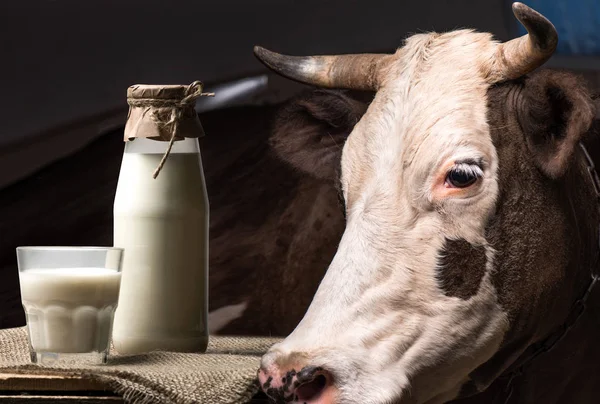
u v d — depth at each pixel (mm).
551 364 2387
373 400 1819
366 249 1949
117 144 3945
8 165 4156
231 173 3707
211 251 3494
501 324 2012
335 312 1901
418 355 1925
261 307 3363
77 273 1700
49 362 1709
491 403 2393
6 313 3646
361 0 4207
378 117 2066
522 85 2051
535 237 2029
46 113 4203
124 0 4215
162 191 1882
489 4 4129
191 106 1874
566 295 2170
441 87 2043
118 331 1895
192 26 4234
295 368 1769
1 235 3803
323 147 2467
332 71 2299
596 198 2336
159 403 1558
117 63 4242
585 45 4086
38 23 4203
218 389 1576
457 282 1952
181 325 1896
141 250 1876
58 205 3855
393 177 1986
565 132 2010
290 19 4238
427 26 4180
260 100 4051
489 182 1969
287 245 3406
